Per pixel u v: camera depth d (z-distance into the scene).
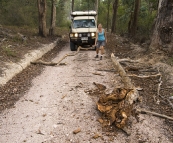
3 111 5.21
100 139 4.08
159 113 4.96
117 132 4.30
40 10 16.53
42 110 5.24
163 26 8.87
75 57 11.20
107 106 4.80
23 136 4.22
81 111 5.15
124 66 8.70
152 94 5.98
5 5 21.86
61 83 7.11
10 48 10.49
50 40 16.12
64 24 38.91
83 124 4.59
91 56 11.33
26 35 15.68
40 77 7.77
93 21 13.89
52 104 5.56
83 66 9.20
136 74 7.71
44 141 4.05
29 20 24.86
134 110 4.95
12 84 6.89
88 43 13.18
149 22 19.41
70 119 4.80
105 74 7.96
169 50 8.80
